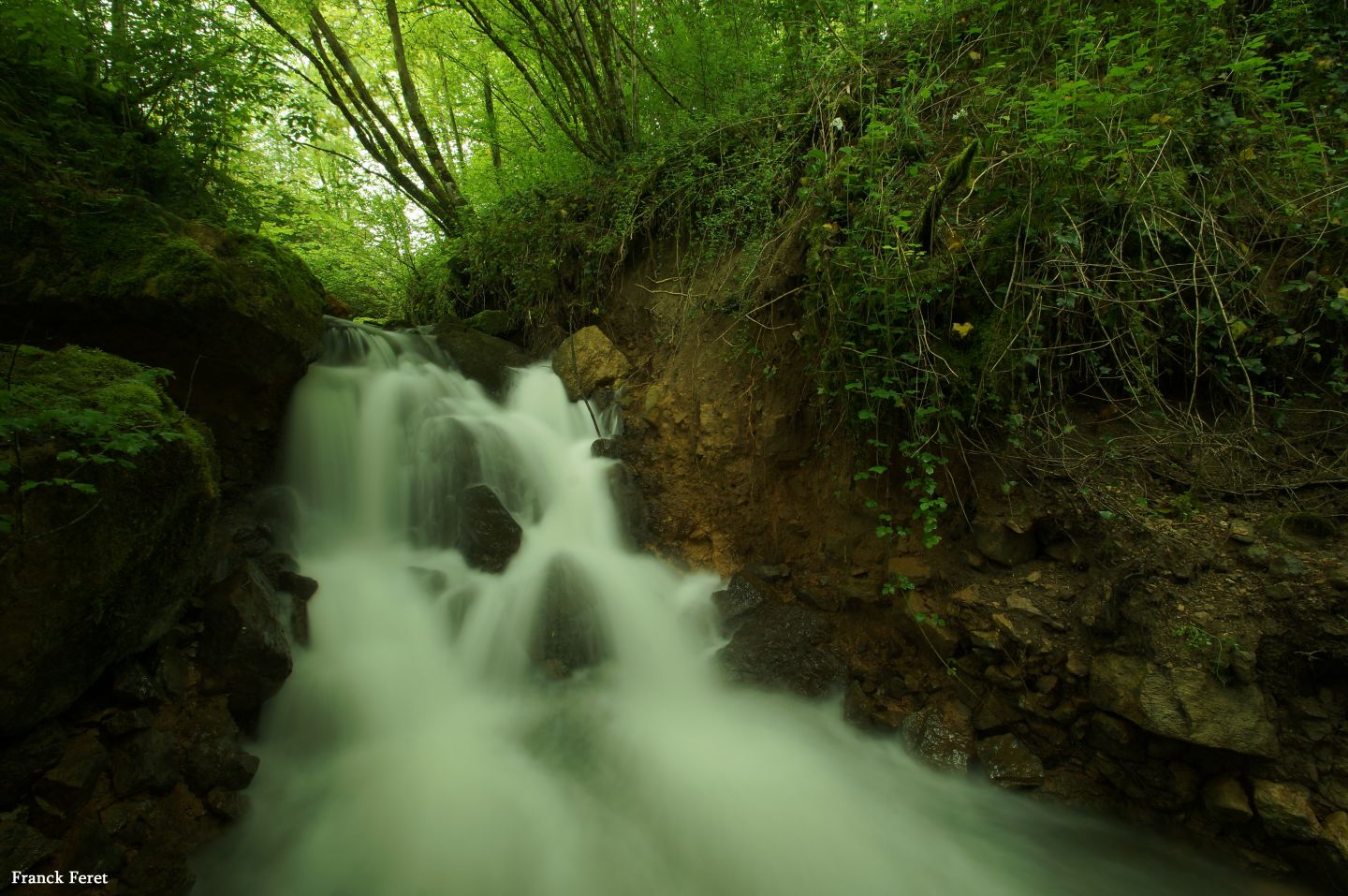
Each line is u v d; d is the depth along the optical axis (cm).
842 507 424
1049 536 348
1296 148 361
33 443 238
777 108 551
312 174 1045
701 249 567
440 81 1012
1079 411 366
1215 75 380
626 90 774
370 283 881
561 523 522
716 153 589
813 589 433
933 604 368
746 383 492
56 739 249
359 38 902
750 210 521
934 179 403
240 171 574
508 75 863
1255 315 341
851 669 401
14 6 361
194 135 487
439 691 400
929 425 371
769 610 440
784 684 401
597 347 609
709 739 388
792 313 466
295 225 796
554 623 432
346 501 483
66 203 376
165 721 296
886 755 364
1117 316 348
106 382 291
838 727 384
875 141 407
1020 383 354
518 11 646
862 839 326
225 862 291
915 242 360
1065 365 359
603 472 538
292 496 452
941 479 376
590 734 387
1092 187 349
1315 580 272
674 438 530
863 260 370
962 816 329
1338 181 342
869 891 299
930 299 355
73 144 417
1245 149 356
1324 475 307
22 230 356
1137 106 364
